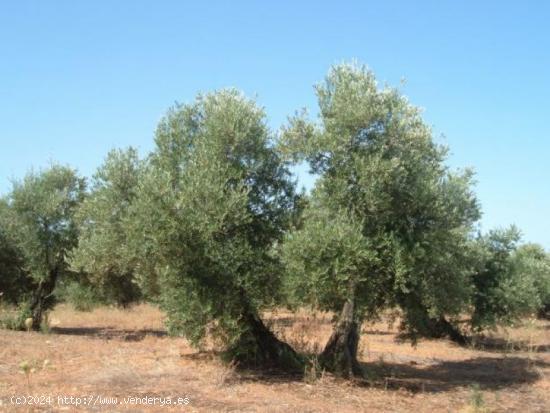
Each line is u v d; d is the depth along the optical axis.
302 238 11.75
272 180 13.95
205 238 12.20
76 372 12.68
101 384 11.35
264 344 14.19
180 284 12.98
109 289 24.47
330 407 10.60
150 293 16.00
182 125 14.73
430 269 14.00
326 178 12.68
